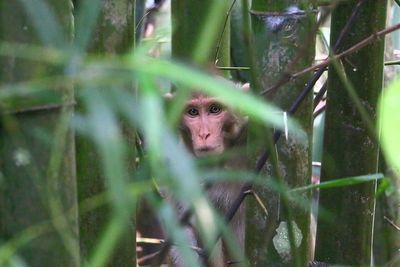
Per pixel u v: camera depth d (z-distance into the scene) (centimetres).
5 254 433
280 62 737
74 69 436
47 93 466
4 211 516
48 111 499
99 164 697
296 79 739
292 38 731
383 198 958
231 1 1127
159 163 430
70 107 509
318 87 1224
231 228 1115
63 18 511
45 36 444
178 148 430
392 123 486
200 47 459
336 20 811
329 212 838
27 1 448
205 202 483
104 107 412
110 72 446
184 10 879
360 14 799
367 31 799
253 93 571
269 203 774
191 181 407
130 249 733
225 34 980
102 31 682
